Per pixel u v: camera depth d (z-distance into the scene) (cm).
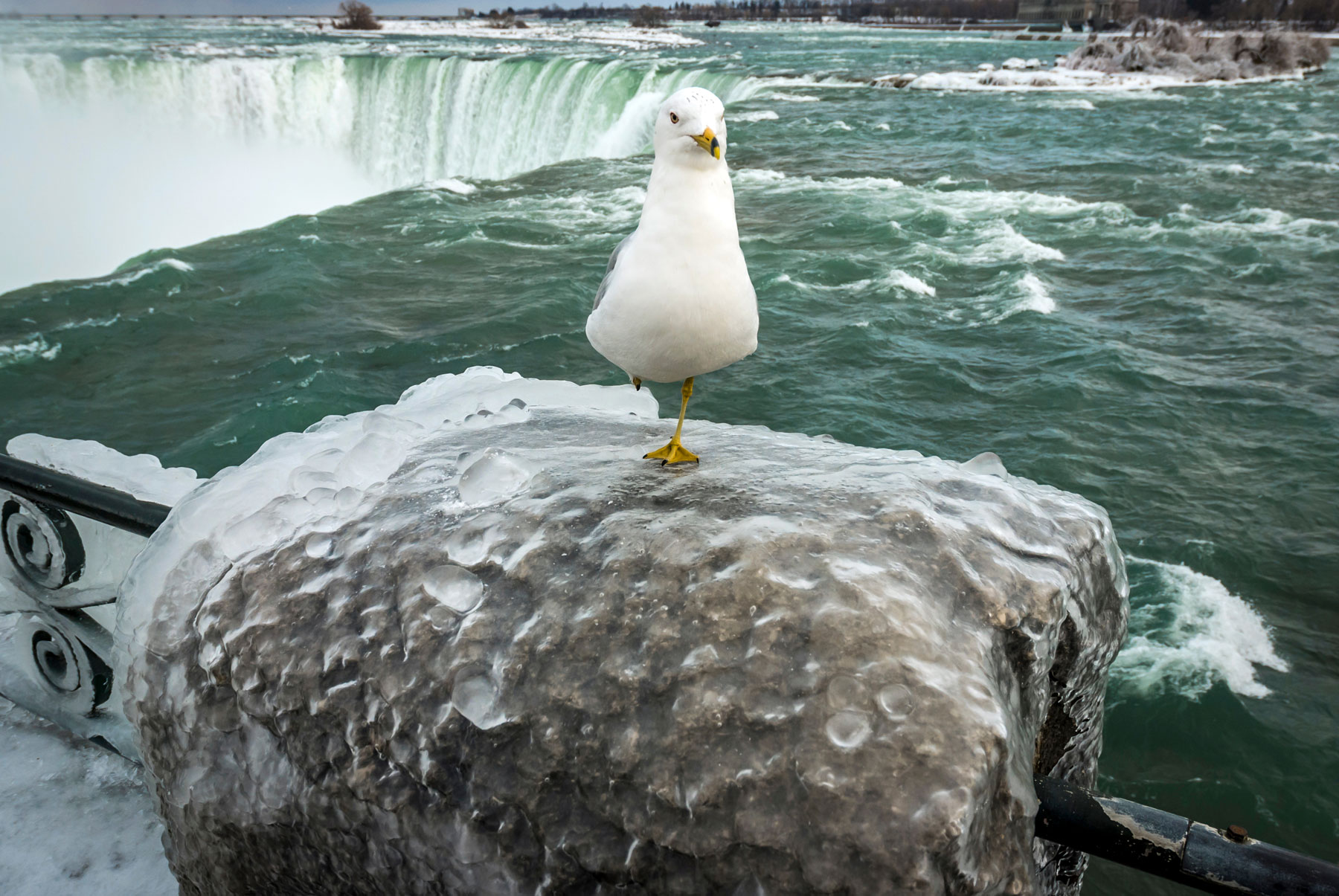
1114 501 1184
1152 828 146
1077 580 186
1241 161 2964
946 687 147
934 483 209
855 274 1947
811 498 197
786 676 151
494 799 159
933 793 134
